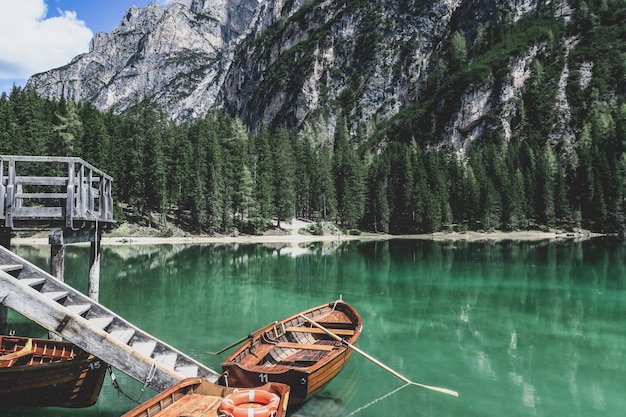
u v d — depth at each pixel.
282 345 11.75
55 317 8.43
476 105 160.00
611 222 98.94
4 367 8.87
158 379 8.80
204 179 81.12
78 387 9.55
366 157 134.88
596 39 167.12
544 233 97.00
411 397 11.09
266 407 7.20
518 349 15.20
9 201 11.19
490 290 26.70
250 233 85.62
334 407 10.45
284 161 92.19
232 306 21.41
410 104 193.88
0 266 9.06
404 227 101.94
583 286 28.14
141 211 76.19
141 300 22.28
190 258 44.31
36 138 72.56
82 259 39.38
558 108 150.38
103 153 74.94
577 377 12.62
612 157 110.31
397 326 18.20
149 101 108.56
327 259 44.91
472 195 102.25
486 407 10.57
